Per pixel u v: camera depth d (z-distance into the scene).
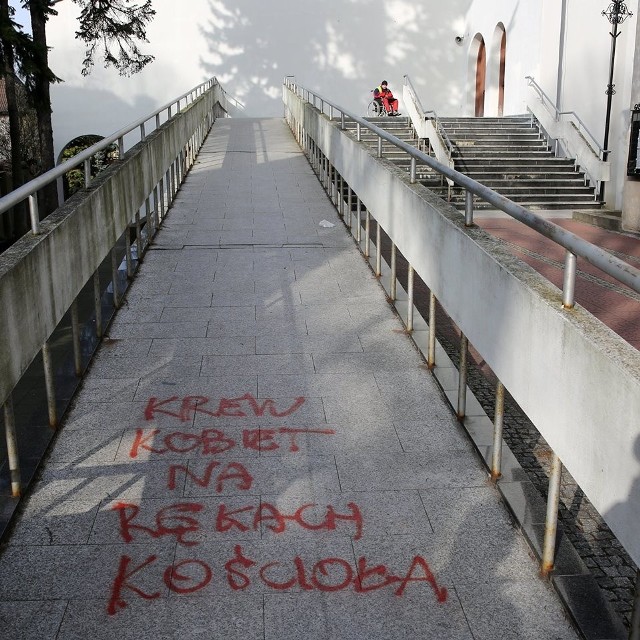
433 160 5.74
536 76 20.75
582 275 9.52
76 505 4.22
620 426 2.75
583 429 3.06
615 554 4.14
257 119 26.62
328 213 11.39
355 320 7.04
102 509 4.18
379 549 3.87
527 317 3.68
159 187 11.53
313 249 9.34
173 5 28.88
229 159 17.00
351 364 6.10
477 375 6.48
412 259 6.46
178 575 3.67
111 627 3.34
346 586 3.61
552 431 3.39
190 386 5.68
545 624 3.38
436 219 5.56
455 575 3.69
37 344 4.51
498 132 20.45
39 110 19.78
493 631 3.34
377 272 8.22
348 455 4.76
